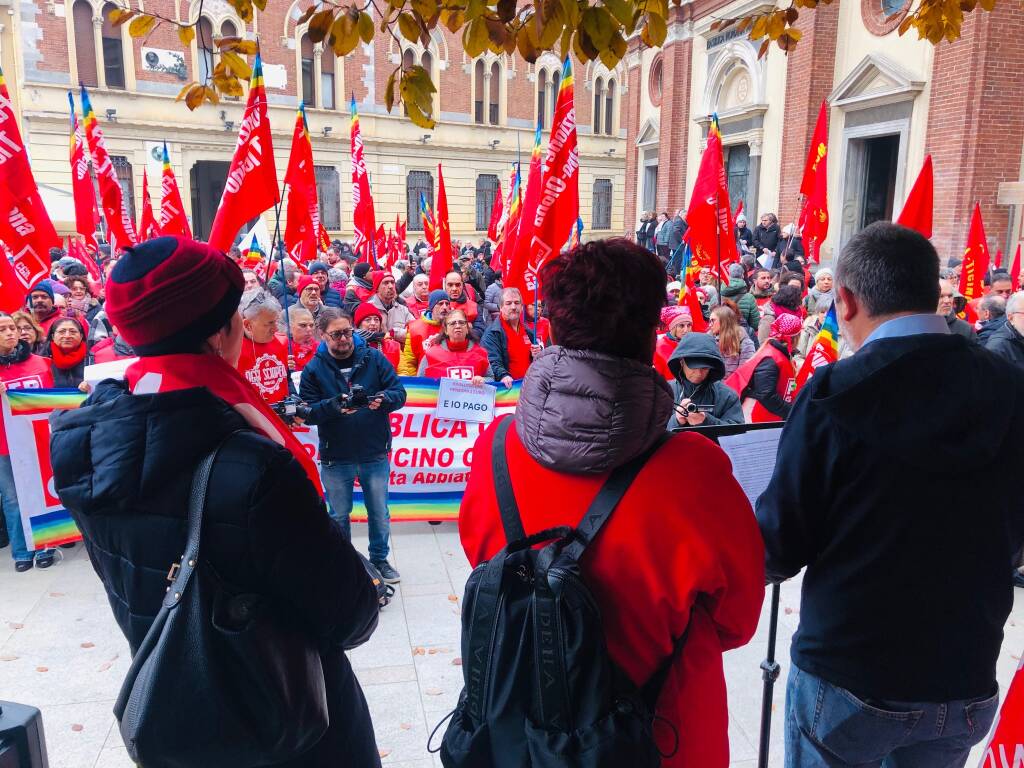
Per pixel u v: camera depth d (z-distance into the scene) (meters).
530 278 5.15
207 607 1.43
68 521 4.85
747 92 17.44
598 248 1.43
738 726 3.30
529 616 1.37
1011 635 3.98
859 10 14.27
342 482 4.36
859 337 1.76
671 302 9.66
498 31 2.82
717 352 3.91
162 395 1.45
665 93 20.25
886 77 13.48
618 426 1.33
